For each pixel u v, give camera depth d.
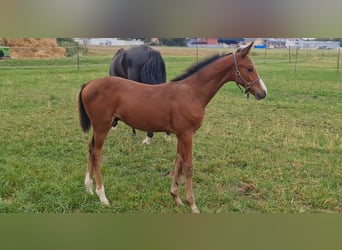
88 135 6.52
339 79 11.20
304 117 7.73
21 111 7.76
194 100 4.13
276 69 12.78
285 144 6.18
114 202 4.29
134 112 4.12
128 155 5.73
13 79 10.70
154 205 4.27
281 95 9.45
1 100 8.50
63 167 5.15
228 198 4.45
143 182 4.84
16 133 6.46
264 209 4.22
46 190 4.46
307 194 4.56
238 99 9.14
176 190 4.27
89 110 4.22
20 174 4.86
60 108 8.08
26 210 4.06
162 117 4.11
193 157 5.62
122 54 6.59
